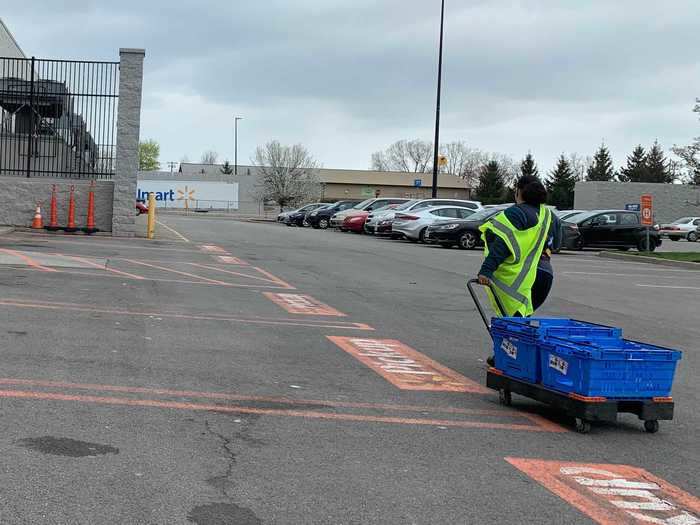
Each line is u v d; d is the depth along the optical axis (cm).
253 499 389
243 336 823
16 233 1942
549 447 514
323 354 765
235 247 2055
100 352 694
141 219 3544
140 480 404
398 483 426
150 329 819
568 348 552
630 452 514
